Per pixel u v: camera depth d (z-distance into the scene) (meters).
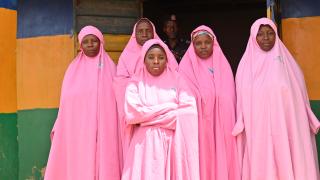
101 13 5.08
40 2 5.18
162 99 3.96
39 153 5.06
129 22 5.14
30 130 5.09
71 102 4.25
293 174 3.88
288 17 4.89
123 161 4.16
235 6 7.66
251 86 4.05
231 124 4.10
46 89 5.10
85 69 4.35
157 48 4.00
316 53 4.83
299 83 4.14
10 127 5.18
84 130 4.19
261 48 4.16
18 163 5.13
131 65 4.31
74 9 5.05
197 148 3.92
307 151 3.94
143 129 3.93
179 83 4.04
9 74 5.18
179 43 5.39
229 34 7.91
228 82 4.21
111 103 4.25
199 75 4.20
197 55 4.28
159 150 3.84
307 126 4.00
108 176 4.10
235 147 4.08
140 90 3.99
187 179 3.85
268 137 3.92
